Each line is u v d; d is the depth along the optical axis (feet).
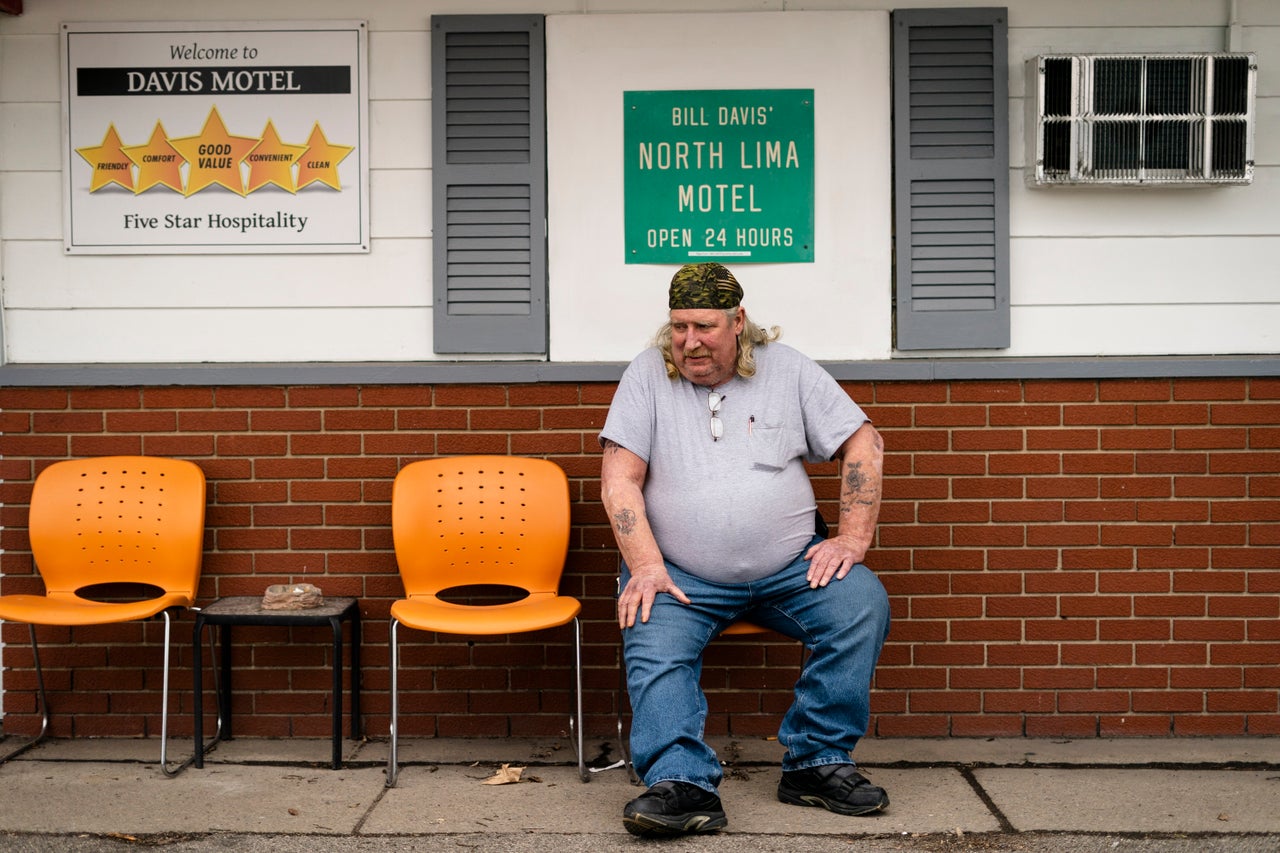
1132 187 14.79
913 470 14.85
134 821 12.29
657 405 12.98
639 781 13.44
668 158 14.83
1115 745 14.67
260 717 15.14
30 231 15.02
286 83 14.88
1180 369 14.71
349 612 14.24
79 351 15.07
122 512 14.55
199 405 14.97
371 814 12.46
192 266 15.02
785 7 14.80
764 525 12.62
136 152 14.93
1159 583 14.89
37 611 13.38
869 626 12.42
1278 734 14.96
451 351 14.96
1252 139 14.47
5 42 14.92
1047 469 14.83
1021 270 14.93
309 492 14.99
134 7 14.87
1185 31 14.87
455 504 14.38
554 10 14.85
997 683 14.96
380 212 14.98
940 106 14.78
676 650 12.25
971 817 12.31
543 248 14.88
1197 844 11.62
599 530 14.97
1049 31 14.84
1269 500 14.82
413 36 14.89
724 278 12.60
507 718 15.08
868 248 14.85
